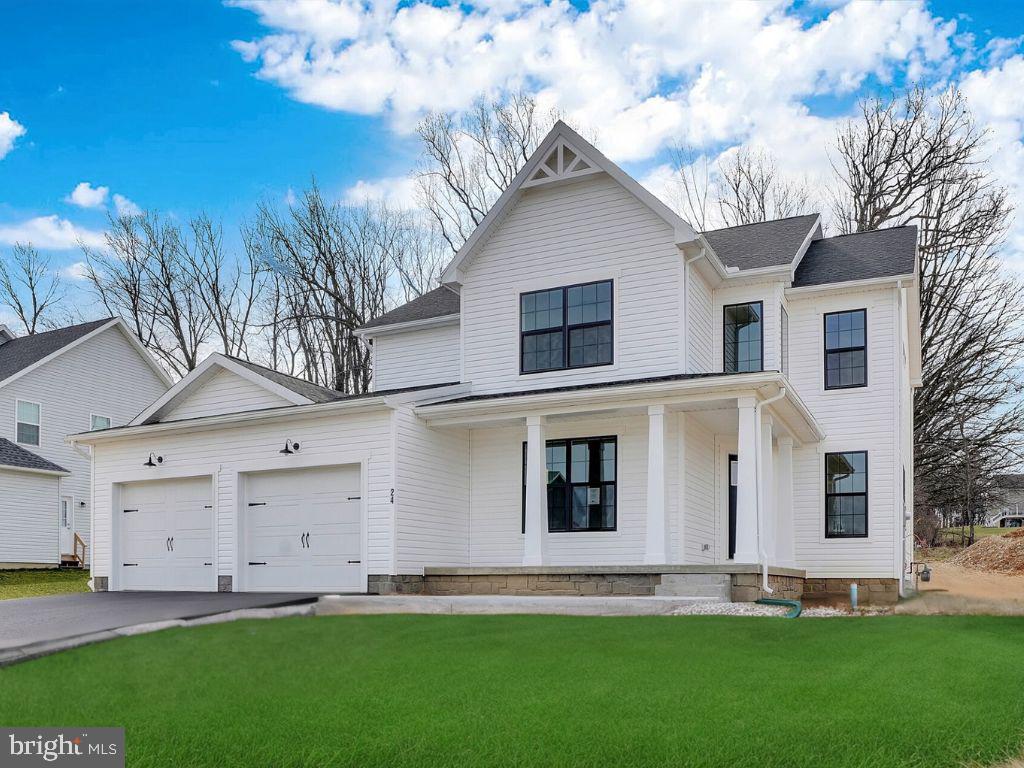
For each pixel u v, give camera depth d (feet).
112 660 28.86
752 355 60.08
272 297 144.56
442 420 55.47
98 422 117.60
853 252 67.41
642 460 54.49
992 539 100.68
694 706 21.34
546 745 18.72
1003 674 24.63
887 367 60.90
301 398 58.85
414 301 78.95
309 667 27.20
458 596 48.29
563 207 59.21
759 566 45.34
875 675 24.50
